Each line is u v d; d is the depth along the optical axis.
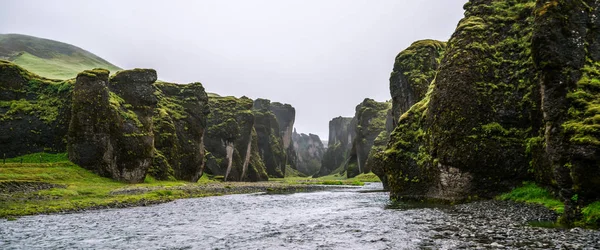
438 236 19.70
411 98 81.25
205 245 19.66
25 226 26.38
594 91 22.61
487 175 35.16
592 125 20.36
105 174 65.25
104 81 68.44
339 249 17.64
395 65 89.12
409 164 44.34
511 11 41.16
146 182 74.12
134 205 41.84
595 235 17.88
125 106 74.62
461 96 37.81
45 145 68.44
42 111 70.88
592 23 25.39
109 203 40.34
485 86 37.50
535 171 31.67
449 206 33.81
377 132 175.50
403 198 44.00
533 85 34.12
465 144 36.16
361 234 21.48
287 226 25.88
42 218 30.45
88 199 42.69
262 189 79.25
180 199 51.84
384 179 77.19
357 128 187.00
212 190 67.62
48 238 21.98
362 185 104.56
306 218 30.16
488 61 38.50
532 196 30.36
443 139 38.03
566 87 22.94
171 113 99.12
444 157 37.47
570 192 21.36
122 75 78.25
